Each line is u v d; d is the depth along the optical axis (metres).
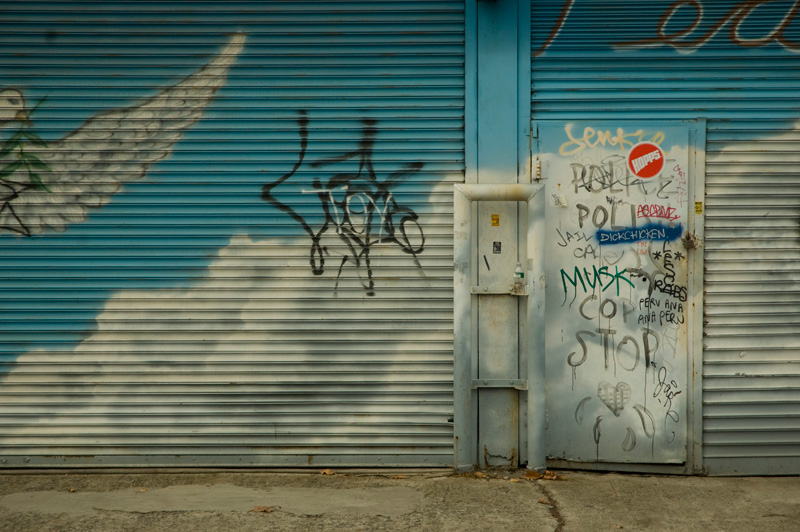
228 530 4.13
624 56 4.95
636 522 4.27
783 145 4.99
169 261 5.05
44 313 5.06
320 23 4.97
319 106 5.00
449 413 5.06
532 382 4.90
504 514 4.36
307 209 5.03
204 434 5.09
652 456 5.03
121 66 4.98
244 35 4.98
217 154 5.02
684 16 4.94
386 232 5.03
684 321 5.02
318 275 5.05
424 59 4.97
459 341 4.92
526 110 4.96
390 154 5.00
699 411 5.04
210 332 5.07
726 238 5.01
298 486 4.82
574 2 4.93
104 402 5.09
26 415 5.09
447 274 5.02
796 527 4.23
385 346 5.06
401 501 4.54
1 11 4.96
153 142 5.01
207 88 4.99
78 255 5.04
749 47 4.95
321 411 5.08
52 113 5.00
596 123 4.96
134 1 4.96
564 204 4.98
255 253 5.04
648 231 5.00
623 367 5.02
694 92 4.96
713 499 4.63
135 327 5.07
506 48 4.95
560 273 5.00
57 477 4.99
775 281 5.02
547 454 5.05
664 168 4.98
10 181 5.03
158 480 4.94
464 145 4.98
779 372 5.05
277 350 5.07
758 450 5.07
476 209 5.00
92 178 5.02
